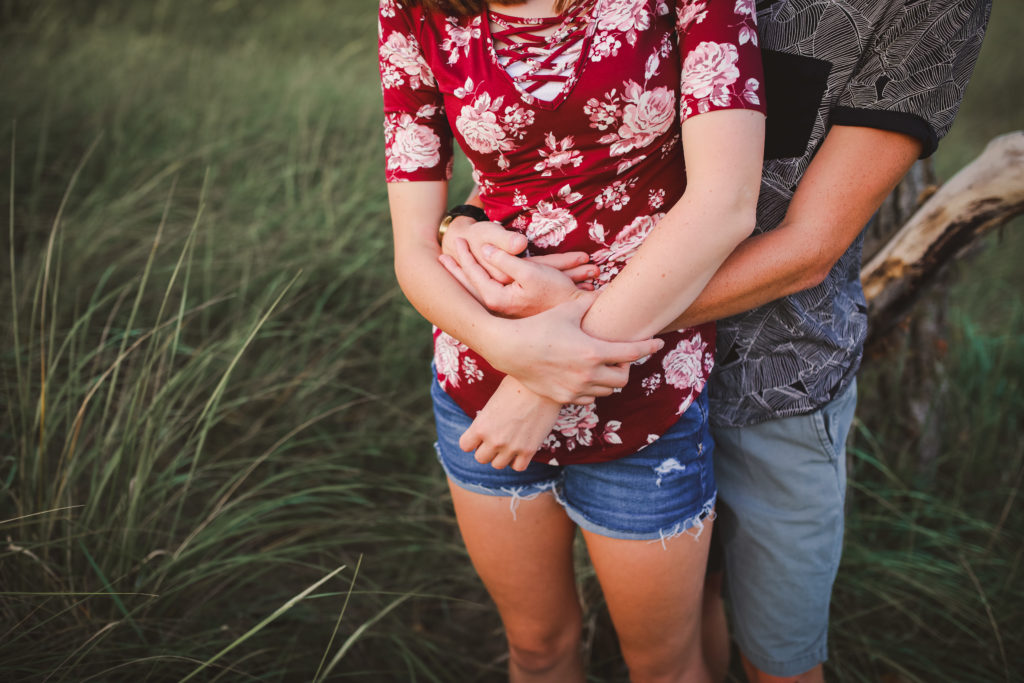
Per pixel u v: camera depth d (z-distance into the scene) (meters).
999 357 2.75
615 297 1.01
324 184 3.23
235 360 1.70
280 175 3.31
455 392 1.24
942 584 1.88
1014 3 8.61
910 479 2.23
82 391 1.90
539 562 1.30
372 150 3.70
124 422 2.00
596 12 1.00
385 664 1.82
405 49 1.17
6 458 1.70
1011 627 1.81
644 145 1.04
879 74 1.04
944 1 0.98
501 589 1.34
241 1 6.63
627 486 1.17
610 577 1.23
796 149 1.13
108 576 1.64
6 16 5.00
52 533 1.63
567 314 1.03
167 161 3.43
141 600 1.63
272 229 3.10
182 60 4.75
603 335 1.01
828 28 1.06
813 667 1.45
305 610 1.86
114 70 4.33
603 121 1.02
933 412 2.24
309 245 2.96
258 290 2.76
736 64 0.97
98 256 2.81
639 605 1.24
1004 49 7.46
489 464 1.23
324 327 2.74
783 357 1.26
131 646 1.49
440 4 1.09
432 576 2.04
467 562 2.12
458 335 1.12
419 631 1.90
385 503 2.26
